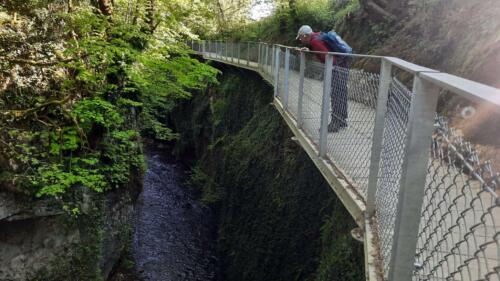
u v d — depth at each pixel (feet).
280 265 32.48
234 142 55.83
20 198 22.35
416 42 30.37
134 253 40.47
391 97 10.09
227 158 54.75
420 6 31.81
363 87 13.21
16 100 22.85
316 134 19.39
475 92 3.99
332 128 17.04
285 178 36.86
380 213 10.69
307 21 62.90
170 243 44.93
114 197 30.73
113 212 30.66
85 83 25.58
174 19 32.35
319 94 18.74
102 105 23.48
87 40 22.33
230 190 50.42
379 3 39.37
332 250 22.49
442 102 20.63
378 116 11.10
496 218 8.55
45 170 22.40
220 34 93.91
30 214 22.86
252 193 44.04
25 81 23.38
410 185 6.38
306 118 21.84
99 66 26.09
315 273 26.35
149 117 40.73
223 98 73.77
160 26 34.86
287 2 66.03
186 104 91.09
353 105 14.21
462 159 5.39
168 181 65.16
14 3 22.57
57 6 24.77
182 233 47.70
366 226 11.40
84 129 25.34
